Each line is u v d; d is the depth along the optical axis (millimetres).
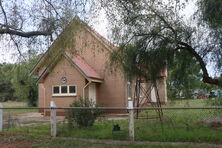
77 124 10250
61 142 8586
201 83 12234
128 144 8031
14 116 14180
